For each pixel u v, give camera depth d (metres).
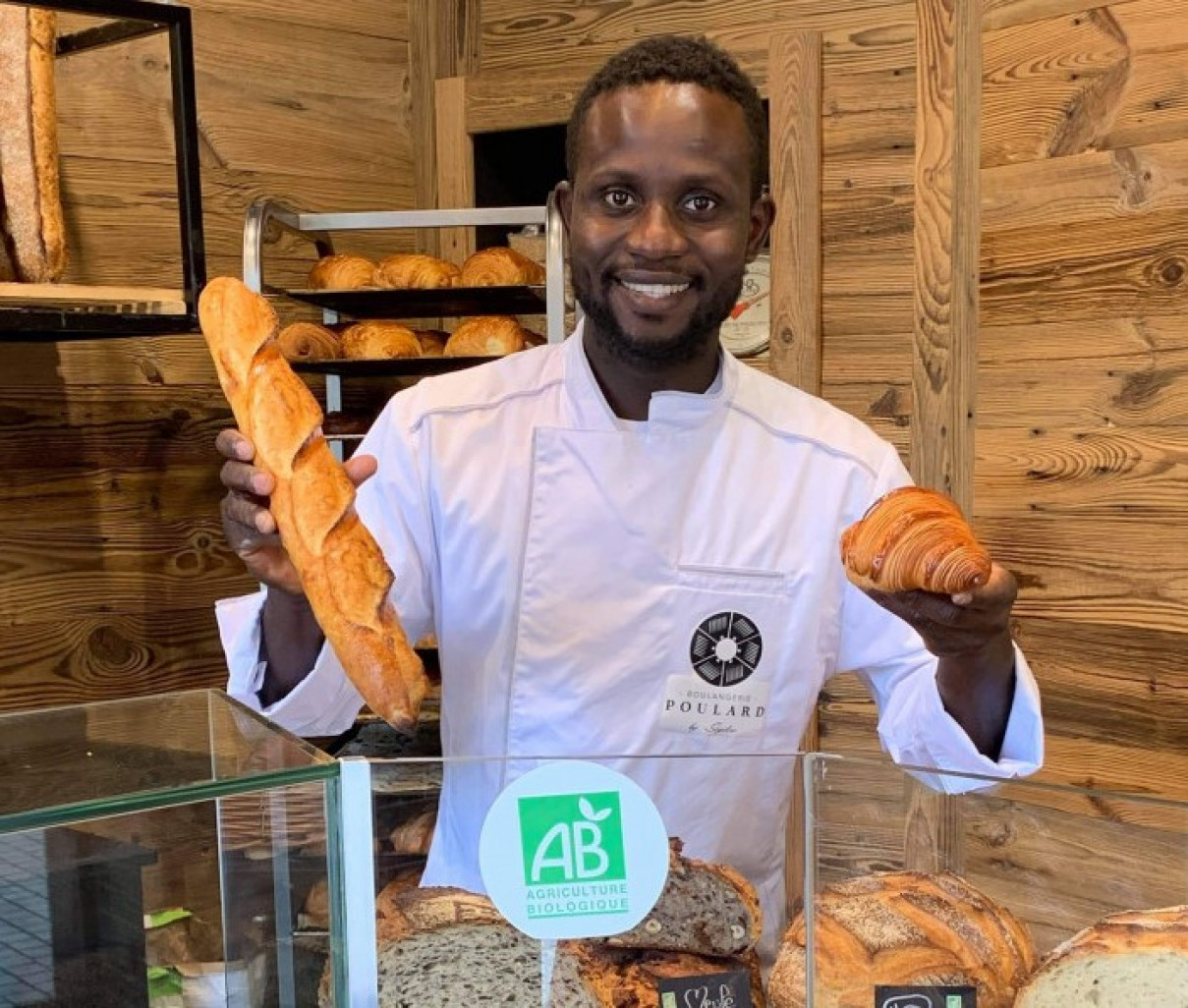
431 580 1.38
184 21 1.79
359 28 2.55
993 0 2.08
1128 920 0.81
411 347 2.23
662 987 0.84
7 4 1.68
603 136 1.15
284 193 2.46
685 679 1.34
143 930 0.75
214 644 2.35
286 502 0.95
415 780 0.80
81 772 0.78
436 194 2.65
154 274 2.22
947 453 2.18
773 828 0.89
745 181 1.17
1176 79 1.91
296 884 0.78
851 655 1.41
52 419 2.14
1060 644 2.10
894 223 2.22
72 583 2.18
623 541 1.32
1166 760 2.00
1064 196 2.03
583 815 0.82
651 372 1.29
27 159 1.72
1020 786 0.83
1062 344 2.05
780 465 1.36
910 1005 0.83
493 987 0.82
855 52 2.23
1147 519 1.99
